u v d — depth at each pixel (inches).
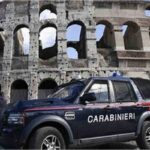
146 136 433.7
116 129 402.6
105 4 1509.6
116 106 410.9
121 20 1507.1
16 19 1481.3
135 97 442.6
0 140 361.1
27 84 1373.0
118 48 1455.5
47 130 342.0
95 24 1476.4
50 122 350.9
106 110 397.7
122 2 1521.9
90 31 1460.4
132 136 417.4
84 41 1529.3
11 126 346.3
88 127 376.5
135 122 424.5
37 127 343.6
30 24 1460.4
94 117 384.2
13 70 1398.9
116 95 422.0
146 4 1549.0
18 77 1389.0
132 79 460.8
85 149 430.0
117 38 1473.9
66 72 1386.6
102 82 417.1
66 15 1481.3
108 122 396.5
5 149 375.6
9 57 1418.6
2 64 1412.4
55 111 355.3
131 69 1433.3
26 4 1493.6
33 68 1387.8
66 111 363.3
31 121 337.7
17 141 333.1
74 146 363.6
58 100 379.2
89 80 406.9
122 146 478.6
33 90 1362.0
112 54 1455.5
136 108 430.9
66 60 1397.6
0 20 1496.1
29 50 1417.3
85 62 1408.7
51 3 1488.7
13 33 1473.9
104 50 1456.7
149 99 457.4
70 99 386.0
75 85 416.5
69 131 357.7
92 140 378.3
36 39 1437.0
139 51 1465.3
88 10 1491.1
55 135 347.9
